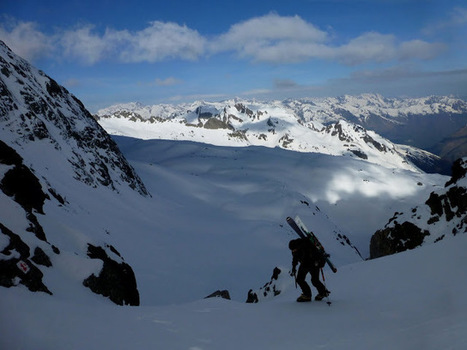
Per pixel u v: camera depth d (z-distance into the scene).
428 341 3.48
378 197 192.88
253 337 4.56
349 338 4.17
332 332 4.52
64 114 79.56
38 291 5.79
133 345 4.03
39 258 7.09
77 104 91.75
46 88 81.19
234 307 6.53
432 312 4.64
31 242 7.34
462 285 5.58
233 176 192.62
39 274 6.11
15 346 3.68
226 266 53.97
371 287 7.20
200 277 46.50
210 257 56.84
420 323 4.23
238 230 80.19
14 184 10.31
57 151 61.97
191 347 4.12
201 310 6.14
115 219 56.88
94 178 68.50
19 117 58.09
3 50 75.75
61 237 9.93
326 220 116.00
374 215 179.38
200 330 4.82
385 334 4.07
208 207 109.56
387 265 9.02
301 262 6.73
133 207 72.06
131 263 43.78
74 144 72.00
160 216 75.56
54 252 7.83
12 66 73.31
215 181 157.88
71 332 4.19
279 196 123.88
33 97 68.69
